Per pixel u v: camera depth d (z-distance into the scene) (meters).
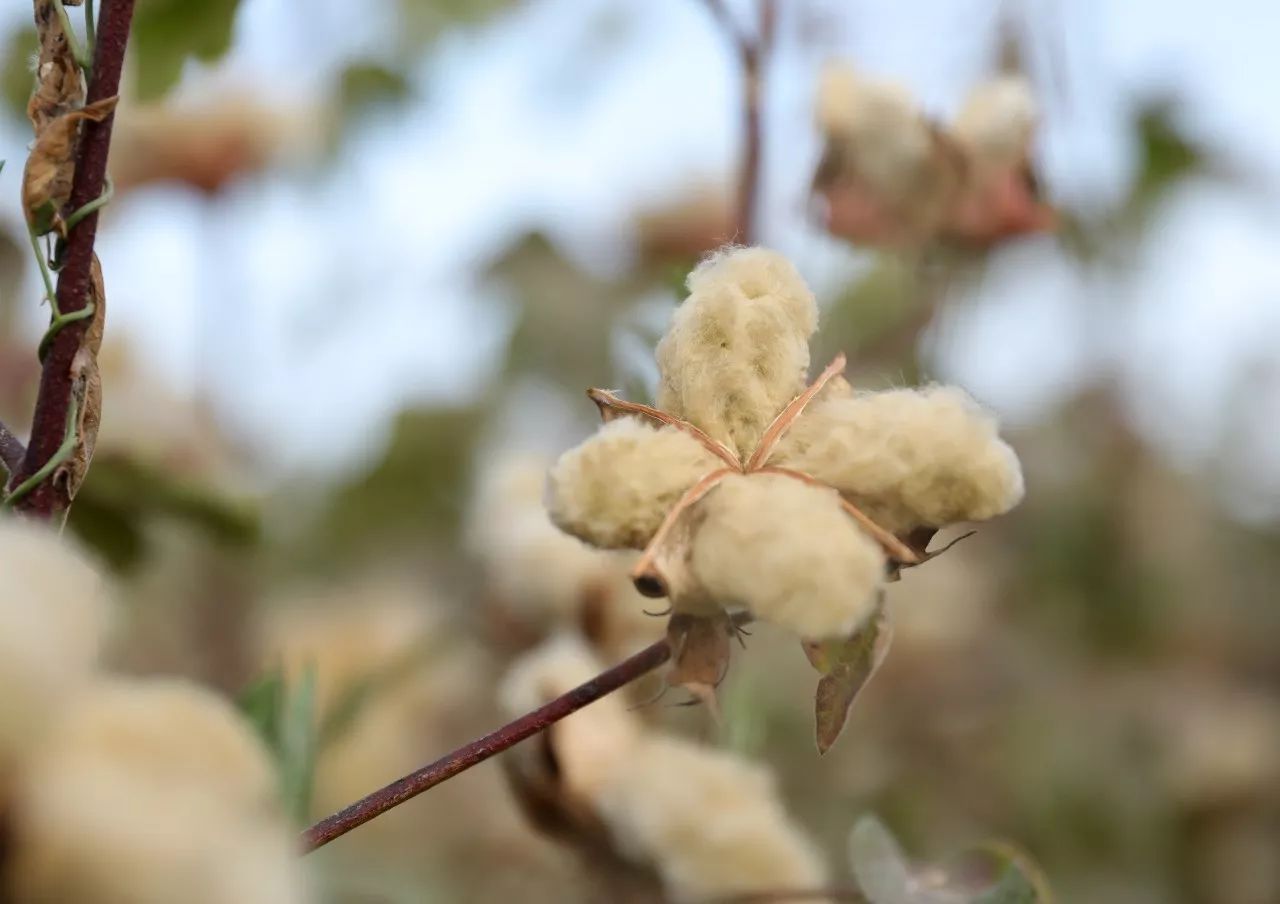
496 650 1.04
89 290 0.67
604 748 0.84
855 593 0.62
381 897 1.13
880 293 1.22
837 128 1.10
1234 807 1.58
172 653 1.34
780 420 0.66
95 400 0.67
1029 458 1.74
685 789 0.82
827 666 0.64
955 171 1.09
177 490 0.90
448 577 1.51
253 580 1.37
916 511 0.65
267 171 1.50
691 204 1.51
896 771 1.47
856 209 1.11
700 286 0.67
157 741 0.55
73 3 0.67
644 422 0.67
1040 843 1.52
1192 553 1.73
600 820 0.83
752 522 0.63
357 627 1.39
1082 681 1.65
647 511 0.64
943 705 1.54
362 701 1.03
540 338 1.60
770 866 0.81
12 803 0.54
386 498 1.58
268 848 0.55
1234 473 1.81
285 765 0.73
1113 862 1.55
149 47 0.91
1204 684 1.70
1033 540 1.72
